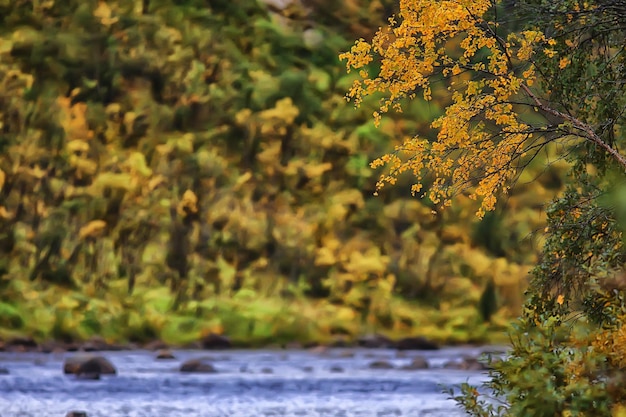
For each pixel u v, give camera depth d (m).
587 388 15.08
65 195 67.38
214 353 55.56
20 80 69.81
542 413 15.15
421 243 70.38
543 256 18.25
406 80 17.11
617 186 17.22
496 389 16.66
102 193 67.69
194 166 70.00
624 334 15.82
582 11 17.78
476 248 70.25
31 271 64.38
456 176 17.36
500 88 16.92
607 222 17.42
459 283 69.19
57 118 69.50
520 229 68.69
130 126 70.75
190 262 66.88
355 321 66.50
